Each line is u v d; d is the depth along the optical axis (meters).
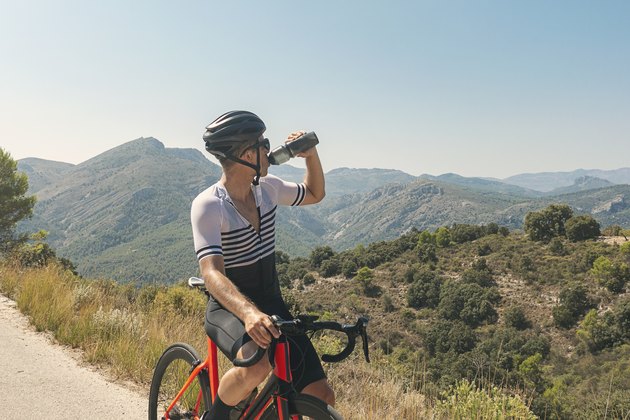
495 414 4.05
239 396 2.24
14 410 4.04
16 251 13.95
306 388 2.20
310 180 2.74
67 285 9.05
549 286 103.75
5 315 7.21
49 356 5.55
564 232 128.62
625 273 93.88
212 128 2.34
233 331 2.24
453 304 103.00
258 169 2.37
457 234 145.75
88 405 4.28
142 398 4.57
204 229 2.25
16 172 30.45
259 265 2.40
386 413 4.15
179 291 10.73
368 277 125.06
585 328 83.12
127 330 6.38
